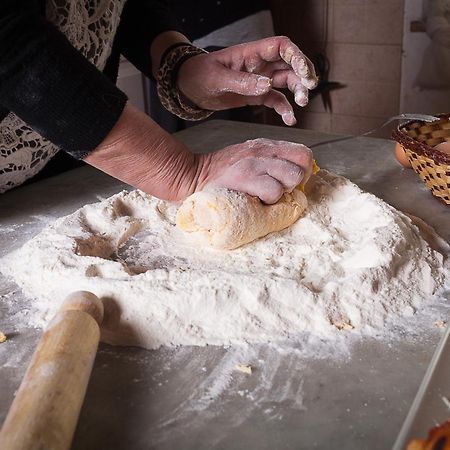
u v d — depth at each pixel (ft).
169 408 1.88
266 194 2.60
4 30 2.09
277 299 2.23
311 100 8.00
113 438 1.77
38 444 1.50
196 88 3.13
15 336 2.23
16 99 2.21
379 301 2.28
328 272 2.43
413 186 3.49
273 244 2.66
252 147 2.77
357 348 2.12
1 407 1.90
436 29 6.89
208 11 6.15
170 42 3.34
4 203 3.43
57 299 2.33
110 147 2.41
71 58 2.22
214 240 2.55
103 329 2.19
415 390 1.92
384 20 7.22
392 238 2.51
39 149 3.43
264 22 6.29
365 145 4.20
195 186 2.70
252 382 1.98
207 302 2.20
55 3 2.88
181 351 2.14
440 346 1.95
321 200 2.97
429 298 2.39
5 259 2.76
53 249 2.54
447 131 3.49
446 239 2.89
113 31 3.34
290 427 1.79
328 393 1.92
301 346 2.14
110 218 2.87
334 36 7.58
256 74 2.90
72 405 1.67
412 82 7.32
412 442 1.58
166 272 2.31
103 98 2.29
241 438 1.76
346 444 1.72
